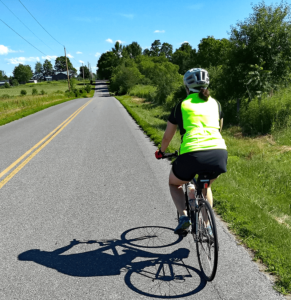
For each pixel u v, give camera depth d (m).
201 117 2.57
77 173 6.03
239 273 2.71
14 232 3.64
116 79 62.25
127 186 5.21
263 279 2.62
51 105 28.12
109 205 4.40
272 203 4.46
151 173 5.95
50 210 4.27
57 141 9.47
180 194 3.04
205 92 2.63
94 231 3.62
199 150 2.46
